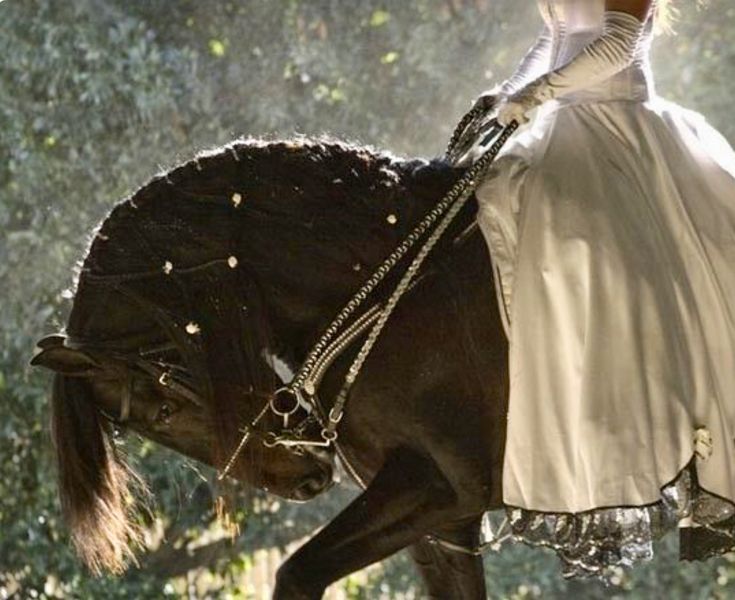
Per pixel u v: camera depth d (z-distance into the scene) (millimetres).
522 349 8102
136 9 16984
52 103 16719
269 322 8219
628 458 8023
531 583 16234
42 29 16672
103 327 8195
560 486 8055
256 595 16641
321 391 8227
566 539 8133
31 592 15766
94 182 16656
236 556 16266
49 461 15914
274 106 16938
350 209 8242
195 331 8125
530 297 8141
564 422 8078
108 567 8383
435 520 8164
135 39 16641
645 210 8367
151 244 8180
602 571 8312
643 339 8133
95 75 16609
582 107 8516
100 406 8312
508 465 8102
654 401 8117
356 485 8633
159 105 16609
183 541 16141
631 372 8094
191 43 17078
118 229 8219
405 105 16938
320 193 8250
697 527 8469
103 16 16781
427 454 8172
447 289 8188
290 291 8219
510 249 8219
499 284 8195
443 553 8672
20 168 16562
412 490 8102
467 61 16922
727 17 16422
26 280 16375
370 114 16922
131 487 9664
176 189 8242
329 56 16938
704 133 8797
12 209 16609
